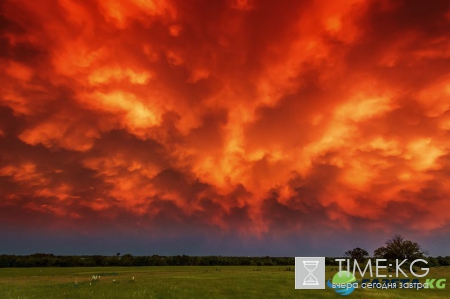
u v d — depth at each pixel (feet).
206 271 287.28
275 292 115.03
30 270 339.57
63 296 106.11
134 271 304.50
